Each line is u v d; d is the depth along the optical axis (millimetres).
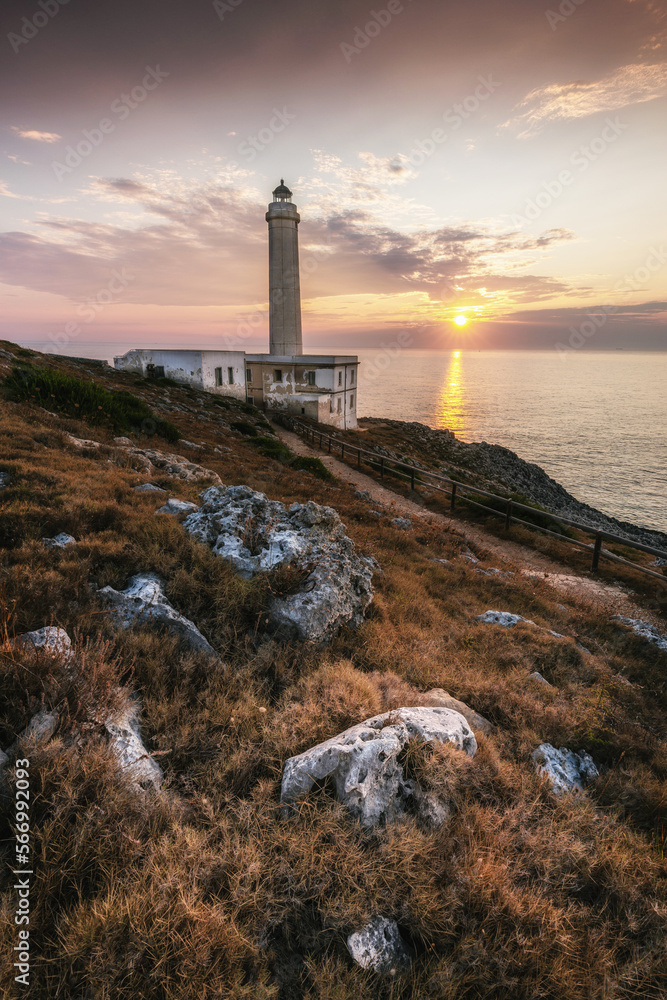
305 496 11367
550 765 3129
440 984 1723
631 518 47719
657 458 78750
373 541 8586
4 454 6941
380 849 2121
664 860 2416
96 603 3514
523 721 3527
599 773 3236
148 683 3021
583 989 1813
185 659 3338
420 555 8555
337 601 4281
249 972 1749
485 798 2654
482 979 1788
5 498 5203
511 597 7207
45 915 1695
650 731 3768
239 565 4391
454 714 3133
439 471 36375
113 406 13844
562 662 4699
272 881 1984
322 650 4012
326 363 42969
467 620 5863
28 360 27094
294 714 2984
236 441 21656
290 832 2166
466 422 119625
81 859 1869
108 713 2527
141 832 2062
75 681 2523
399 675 3863
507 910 1988
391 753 2523
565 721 3557
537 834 2434
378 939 1875
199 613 3900
